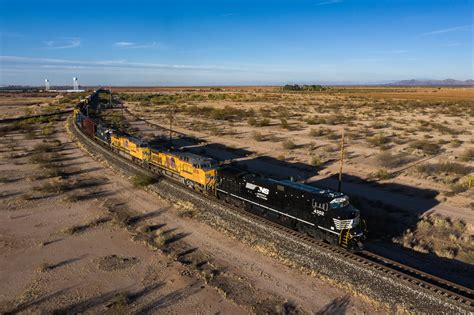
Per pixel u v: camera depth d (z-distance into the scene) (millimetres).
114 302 16500
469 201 30641
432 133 64875
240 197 28094
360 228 21984
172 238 23609
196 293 17438
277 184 25016
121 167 41188
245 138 62344
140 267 19828
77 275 18906
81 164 43844
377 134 63219
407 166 42062
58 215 27281
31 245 22312
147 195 32281
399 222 26391
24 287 17734
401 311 15844
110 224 25688
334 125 74938
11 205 29172
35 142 58406
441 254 21359
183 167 34406
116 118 89000
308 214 22766
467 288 16922
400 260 20734
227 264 20344
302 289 17906
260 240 22812
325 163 44156
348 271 18781
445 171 39562
